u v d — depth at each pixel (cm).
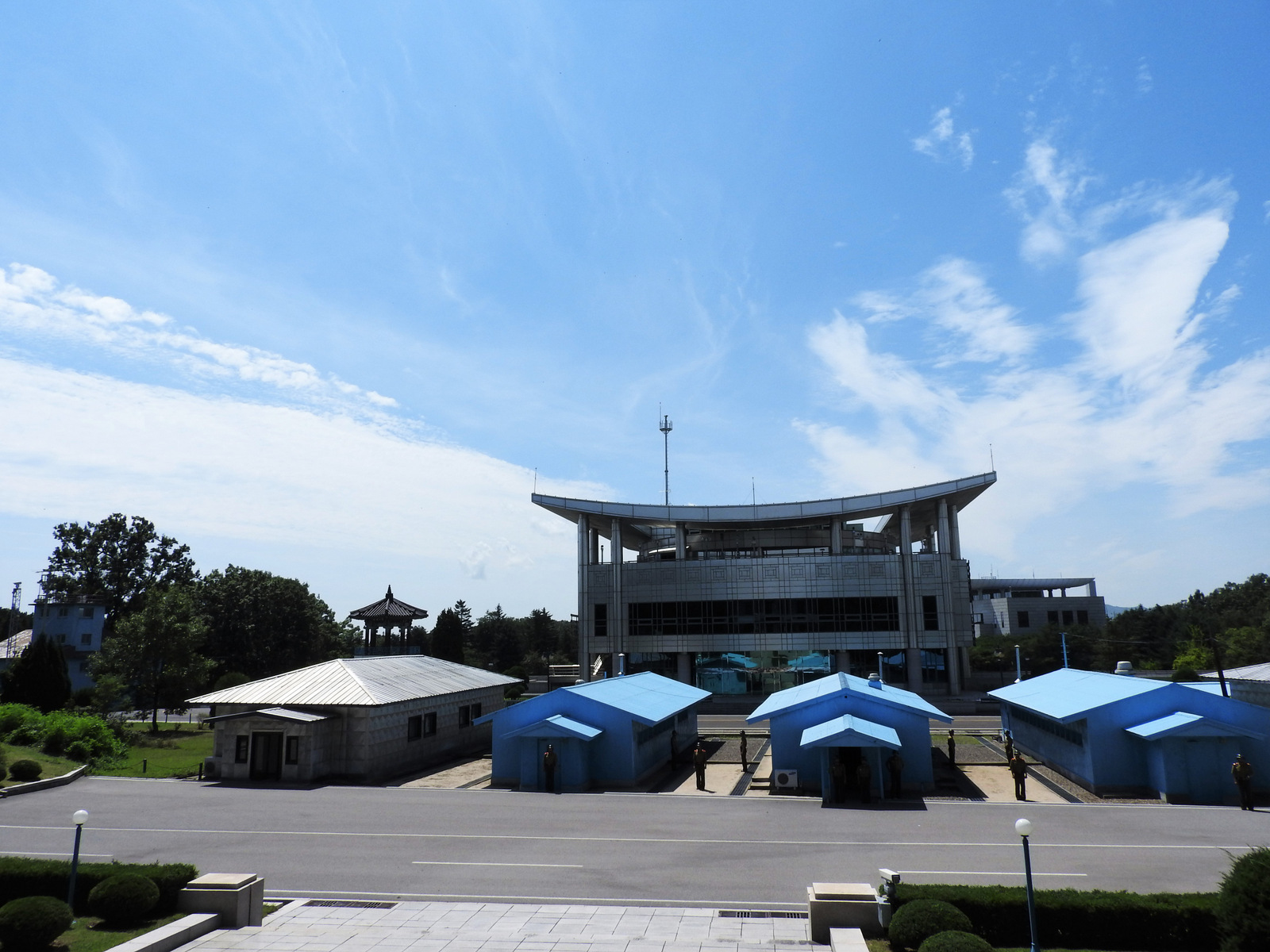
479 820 2531
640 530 8781
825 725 2981
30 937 1441
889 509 7438
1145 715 2972
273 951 1471
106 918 1605
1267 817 2516
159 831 2394
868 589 7231
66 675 5706
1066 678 4003
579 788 3098
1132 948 1444
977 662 9962
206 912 1628
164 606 5959
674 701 4053
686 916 1648
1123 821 2472
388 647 5366
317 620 9656
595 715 3238
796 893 1798
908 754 3056
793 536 7956
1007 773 3491
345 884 1889
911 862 2023
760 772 3631
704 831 2388
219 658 8788
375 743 3422
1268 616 9331
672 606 7469
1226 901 1332
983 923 1484
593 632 7619
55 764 3494
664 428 8494
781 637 7256
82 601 8888
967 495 7438
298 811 2680
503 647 13275
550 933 1555
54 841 2275
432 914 1677
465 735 4369
